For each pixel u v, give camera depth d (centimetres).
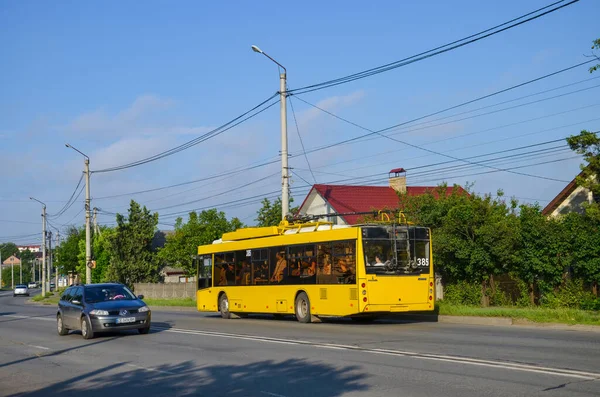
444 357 1262
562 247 2300
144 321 2008
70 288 2203
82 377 1253
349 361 1268
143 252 6031
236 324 2369
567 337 1603
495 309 2247
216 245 2853
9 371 1383
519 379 1006
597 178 2269
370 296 2022
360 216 4503
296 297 2323
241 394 1002
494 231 2456
